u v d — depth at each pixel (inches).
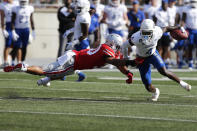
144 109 895.1
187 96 1103.6
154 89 1018.1
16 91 1143.6
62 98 1034.7
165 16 1897.1
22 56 1892.2
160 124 756.6
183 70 1879.9
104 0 2477.9
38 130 701.9
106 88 1241.4
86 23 1289.4
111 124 749.9
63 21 1656.0
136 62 957.8
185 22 1929.1
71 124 745.6
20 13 1840.6
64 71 1020.5
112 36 992.2
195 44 1931.6
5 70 1003.3
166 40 1867.6
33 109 872.9
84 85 1301.7
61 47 1686.8
